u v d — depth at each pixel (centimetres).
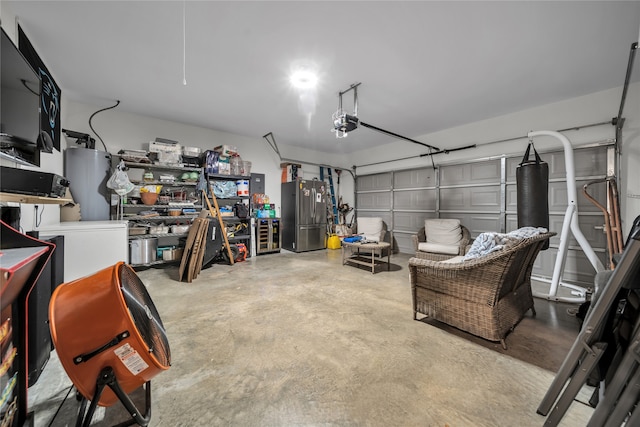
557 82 316
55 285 177
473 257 200
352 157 724
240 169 526
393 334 208
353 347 189
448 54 257
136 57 264
